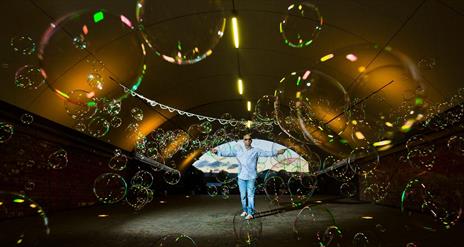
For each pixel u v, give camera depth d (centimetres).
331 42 705
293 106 609
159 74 903
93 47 605
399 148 796
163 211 769
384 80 700
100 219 588
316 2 584
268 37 777
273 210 778
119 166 1114
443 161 594
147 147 1348
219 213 720
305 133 586
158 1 558
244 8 654
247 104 1343
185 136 1645
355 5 559
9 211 526
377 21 569
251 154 563
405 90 672
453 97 575
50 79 593
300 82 519
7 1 432
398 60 620
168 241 373
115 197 1075
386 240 369
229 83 1099
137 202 1098
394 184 856
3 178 522
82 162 846
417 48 563
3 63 496
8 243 317
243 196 567
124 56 688
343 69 773
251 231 441
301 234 415
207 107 1340
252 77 1048
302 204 985
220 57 894
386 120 806
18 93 561
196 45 409
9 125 549
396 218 589
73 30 538
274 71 970
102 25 568
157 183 1516
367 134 922
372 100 803
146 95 988
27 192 595
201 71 977
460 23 462
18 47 495
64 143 739
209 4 566
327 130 566
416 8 490
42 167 652
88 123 832
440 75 571
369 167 1077
